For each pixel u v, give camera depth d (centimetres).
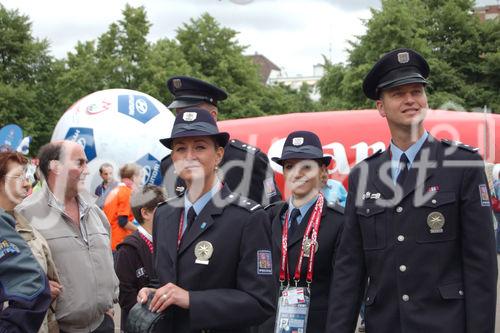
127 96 1169
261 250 288
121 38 3156
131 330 281
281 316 403
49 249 351
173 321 289
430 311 291
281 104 3591
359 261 320
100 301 373
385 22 2758
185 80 485
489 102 2819
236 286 287
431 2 3133
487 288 284
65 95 3120
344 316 316
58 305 357
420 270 294
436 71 2819
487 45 2942
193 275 284
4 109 3052
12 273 276
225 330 289
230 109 3400
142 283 418
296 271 420
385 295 304
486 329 281
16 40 3325
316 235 418
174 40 3462
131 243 424
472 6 3053
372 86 320
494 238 291
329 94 3062
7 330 266
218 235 287
